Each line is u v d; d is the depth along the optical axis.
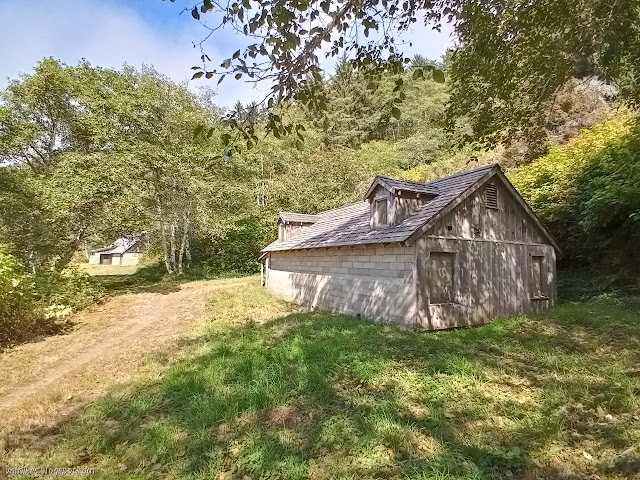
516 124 8.84
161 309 14.63
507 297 10.90
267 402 4.95
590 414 4.48
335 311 12.50
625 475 3.38
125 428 4.65
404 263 9.55
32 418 5.20
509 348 6.99
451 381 5.36
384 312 10.17
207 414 4.66
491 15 6.58
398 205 10.47
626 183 10.68
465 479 3.31
